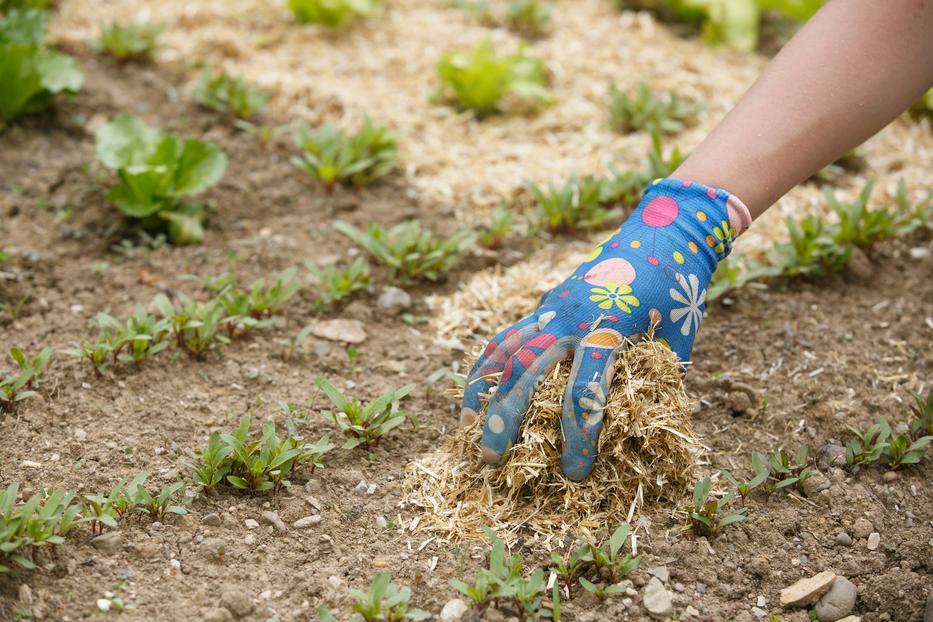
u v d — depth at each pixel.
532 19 2.48
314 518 1.81
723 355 1.96
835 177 2.17
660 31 2.54
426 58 2.36
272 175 2.16
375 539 1.81
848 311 2.01
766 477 1.84
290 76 2.30
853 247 2.06
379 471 1.85
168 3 2.51
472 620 1.75
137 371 1.92
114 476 1.83
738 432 1.90
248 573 1.78
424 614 1.74
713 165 1.82
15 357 1.89
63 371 1.91
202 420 1.88
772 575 1.79
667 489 1.83
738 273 2.02
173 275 2.03
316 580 1.78
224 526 1.80
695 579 1.79
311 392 1.92
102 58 2.31
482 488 1.82
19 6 2.31
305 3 2.43
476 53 2.24
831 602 1.77
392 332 1.99
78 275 2.02
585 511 1.81
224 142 2.20
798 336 1.98
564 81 2.32
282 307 2.00
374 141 2.15
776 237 2.08
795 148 1.80
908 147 2.23
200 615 1.75
